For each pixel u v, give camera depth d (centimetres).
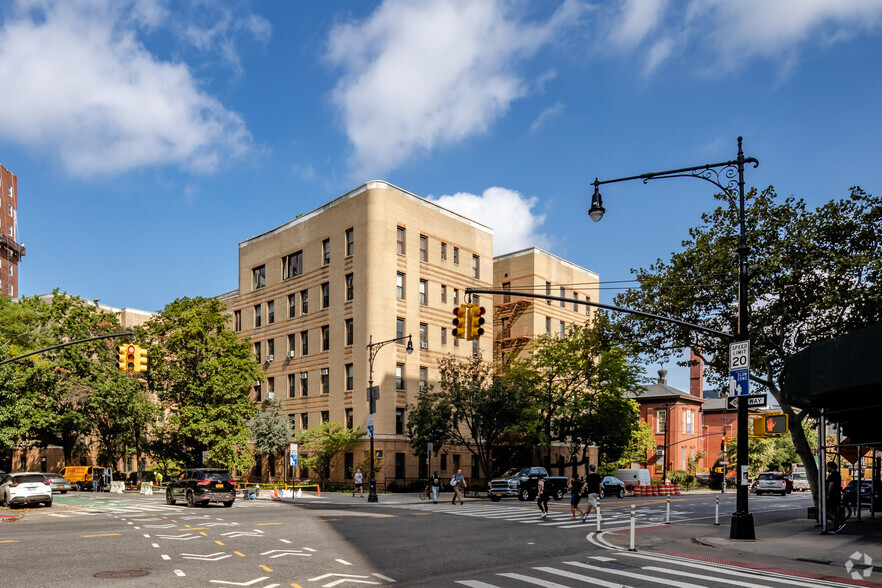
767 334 2597
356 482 4191
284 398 5547
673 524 2394
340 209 5184
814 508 2661
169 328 4953
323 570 1292
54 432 5188
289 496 4047
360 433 4694
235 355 5034
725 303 2631
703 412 9244
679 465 8200
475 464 5331
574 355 5031
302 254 5562
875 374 1572
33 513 2772
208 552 1528
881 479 3142
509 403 4356
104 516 2564
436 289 5347
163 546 1630
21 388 4506
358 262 4950
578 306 6569
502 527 2169
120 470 6366
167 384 5225
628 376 5028
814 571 1365
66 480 4528
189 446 5225
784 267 2477
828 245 2477
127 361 2573
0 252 7662
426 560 1444
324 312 5241
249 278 6125
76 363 4881
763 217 2561
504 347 5984
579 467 6125
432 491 3566
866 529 2230
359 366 4831
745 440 1898
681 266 2678
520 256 6172
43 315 4906
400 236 5109
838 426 2336
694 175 1950
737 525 1884
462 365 4666
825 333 2553
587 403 4894
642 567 1389
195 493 3077
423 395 4559
